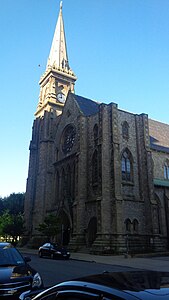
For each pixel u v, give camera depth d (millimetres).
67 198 44250
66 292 3541
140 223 38781
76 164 42469
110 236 34969
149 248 37438
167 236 40938
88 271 18328
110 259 28516
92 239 38250
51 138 57594
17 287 7430
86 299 3287
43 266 21406
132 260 27609
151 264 24281
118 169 37812
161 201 42750
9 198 87188
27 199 59438
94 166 40906
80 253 35812
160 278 3748
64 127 52219
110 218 35938
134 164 41656
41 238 50031
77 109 48500
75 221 39312
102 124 39938
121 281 3543
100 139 39406
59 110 61844
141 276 3889
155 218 38594
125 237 35156
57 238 45750
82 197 40125
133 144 42750
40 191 53469
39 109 65750
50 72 66562
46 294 3867
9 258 9367
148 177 40656
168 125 61656
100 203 35844
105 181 37281
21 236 57719
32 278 8062
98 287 3307
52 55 73875
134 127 43938
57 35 76250
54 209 48781
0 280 7457
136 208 39156
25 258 9875
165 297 2904
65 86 67500
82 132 43438
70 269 19484
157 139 53188
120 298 2963
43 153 56000
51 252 29875
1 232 66000
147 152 41969
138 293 3025
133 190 40125
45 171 54625
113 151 38344
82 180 40906
